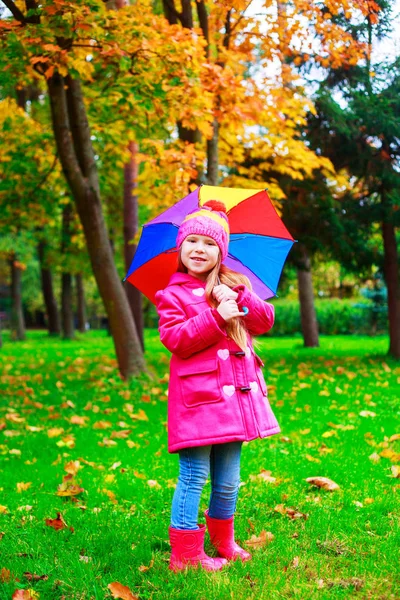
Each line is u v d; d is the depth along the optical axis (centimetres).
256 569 278
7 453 532
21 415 708
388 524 336
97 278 957
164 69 727
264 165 1088
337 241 1109
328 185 1172
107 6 792
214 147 898
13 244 2156
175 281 304
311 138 1107
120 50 674
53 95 883
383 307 2198
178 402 285
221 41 938
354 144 1090
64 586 267
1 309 4131
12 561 293
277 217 341
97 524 345
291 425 607
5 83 770
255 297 303
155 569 283
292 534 326
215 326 275
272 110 925
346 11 785
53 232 2123
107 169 1265
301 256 1166
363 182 1146
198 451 286
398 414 643
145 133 944
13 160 1089
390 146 1095
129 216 1309
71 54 699
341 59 953
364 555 297
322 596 251
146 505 384
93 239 947
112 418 677
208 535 323
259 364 306
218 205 312
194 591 257
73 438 576
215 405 279
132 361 950
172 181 805
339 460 469
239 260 339
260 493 393
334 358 1248
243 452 505
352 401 727
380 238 1389
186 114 748
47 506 384
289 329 2458
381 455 479
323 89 1051
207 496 396
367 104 1038
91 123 1042
